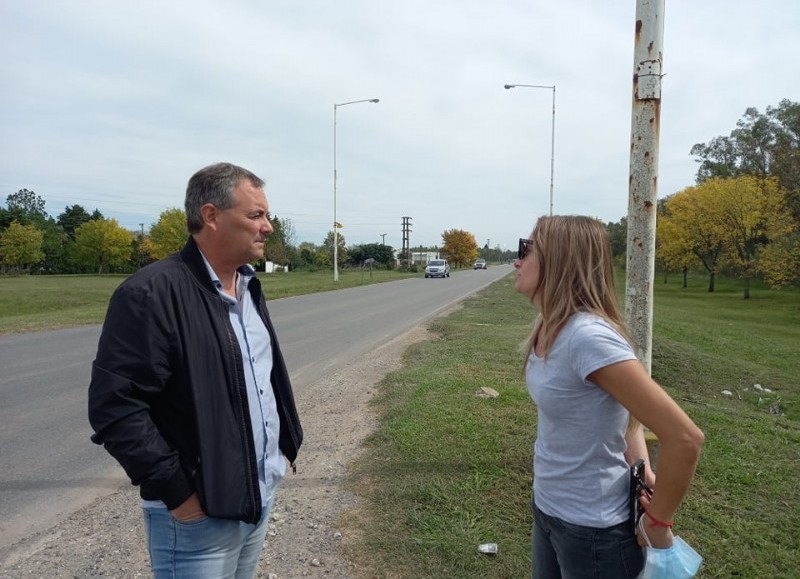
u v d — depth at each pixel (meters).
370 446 4.73
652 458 4.02
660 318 19.66
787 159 34.31
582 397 1.65
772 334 18.97
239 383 1.86
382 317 16.38
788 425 5.88
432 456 4.30
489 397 5.93
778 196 34.91
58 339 11.73
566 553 1.73
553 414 1.71
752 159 49.31
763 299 36.53
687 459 1.48
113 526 3.65
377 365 8.77
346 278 44.16
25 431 5.75
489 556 3.04
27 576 3.06
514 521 3.40
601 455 1.67
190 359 1.76
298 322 15.16
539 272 1.81
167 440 1.76
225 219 1.91
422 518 3.41
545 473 1.78
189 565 1.80
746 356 13.53
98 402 1.63
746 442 4.85
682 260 44.47
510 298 23.72
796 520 3.47
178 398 1.77
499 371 7.45
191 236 1.97
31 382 7.88
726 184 38.47
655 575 1.60
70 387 7.59
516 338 10.69
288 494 3.89
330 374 8.38
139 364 1.65
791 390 9.45
